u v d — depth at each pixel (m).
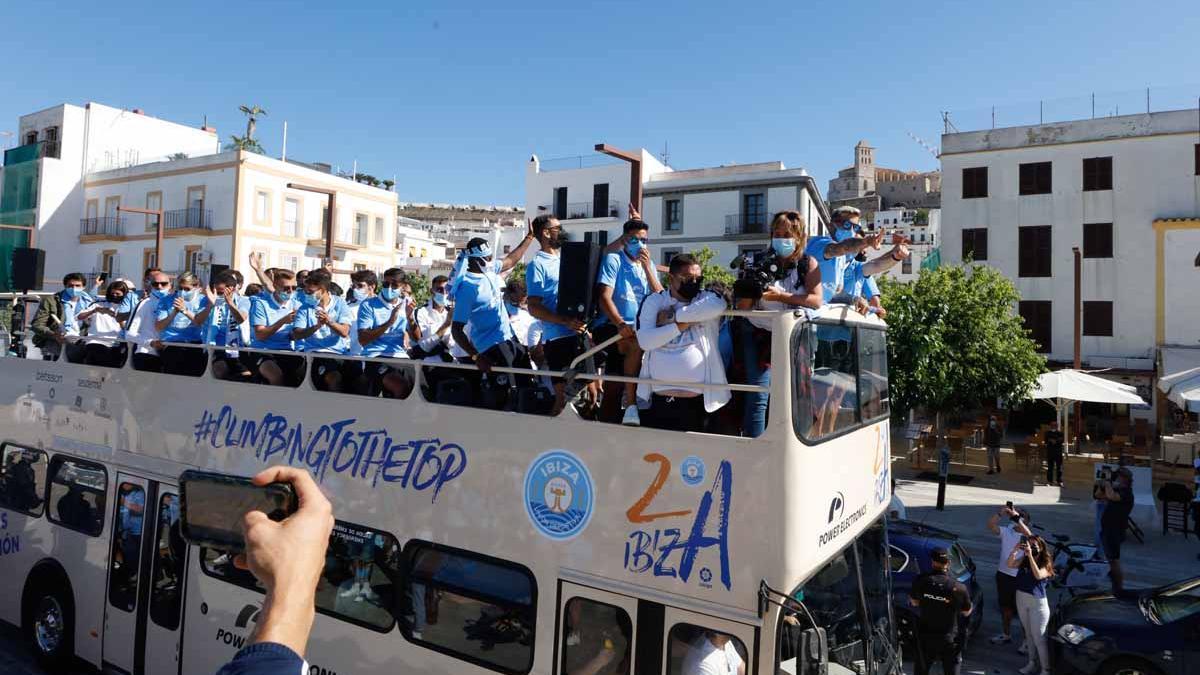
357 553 5.63
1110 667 8.33
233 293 7.98
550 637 4.59
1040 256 34.12
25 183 43.69
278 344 8.00
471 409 5.18
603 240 45.78
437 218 119.31
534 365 6.99
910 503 19.67
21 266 10.52
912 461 25.38
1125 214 32.38
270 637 1.11
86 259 43.69
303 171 42.09
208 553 6.53
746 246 41.81
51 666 7.87
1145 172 32.03
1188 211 31.36
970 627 10.03
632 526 4.36
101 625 7.35
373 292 7.54
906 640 9.45
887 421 5.95
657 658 4.18
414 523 5.32
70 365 8.30
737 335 4.71
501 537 4.88
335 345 8.29
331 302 8.67
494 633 4.86
